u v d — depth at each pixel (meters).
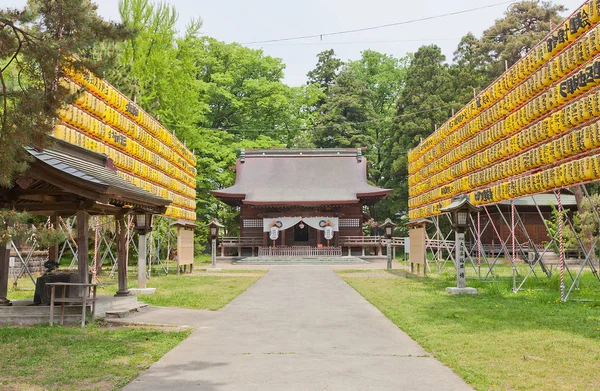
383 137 65.38
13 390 6.20
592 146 13.21
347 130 60.91
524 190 17.00
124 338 9.48
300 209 46.88
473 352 8.22
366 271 30.28
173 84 38.03
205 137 51.03
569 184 14.34
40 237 8.96
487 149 20.06
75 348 8.52
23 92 8.36
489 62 48.94
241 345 9.02
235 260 44.94
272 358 7.99
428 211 29.77
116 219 14.10
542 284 19.56
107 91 18.20
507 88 18.14
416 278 24.20
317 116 65.12
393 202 56.84
